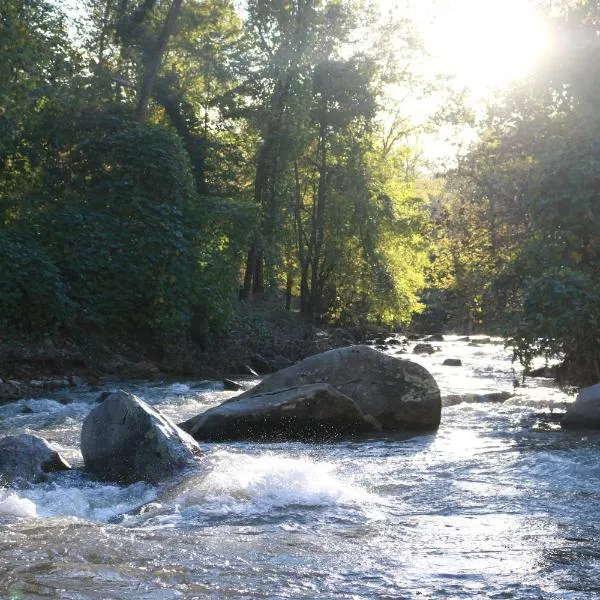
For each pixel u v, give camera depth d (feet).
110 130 74.95
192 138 99.81
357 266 117.60
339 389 35.04
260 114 101.71
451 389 46.52
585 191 40.29
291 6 101.91
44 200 71.10
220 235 74.90
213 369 68.80
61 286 61.52
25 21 60.75
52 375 57.47
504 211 53.72
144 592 12.71
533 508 19.93
